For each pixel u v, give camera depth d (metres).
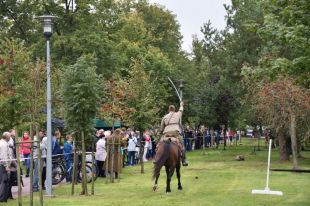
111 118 25.91
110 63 45.12
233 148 52.94
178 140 18.27
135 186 20.61
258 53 38.00
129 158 31.72
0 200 16.33
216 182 21.88
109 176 23.98
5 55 14.90
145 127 27.66
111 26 51.50
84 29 43.88
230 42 40.56
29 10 45.81
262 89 28.55
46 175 18.42
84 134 18.31
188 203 15.77
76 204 15.68
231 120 49.47
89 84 17.94
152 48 55.59
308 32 13.76
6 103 14.59
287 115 28.02
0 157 16.50
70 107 17.95
